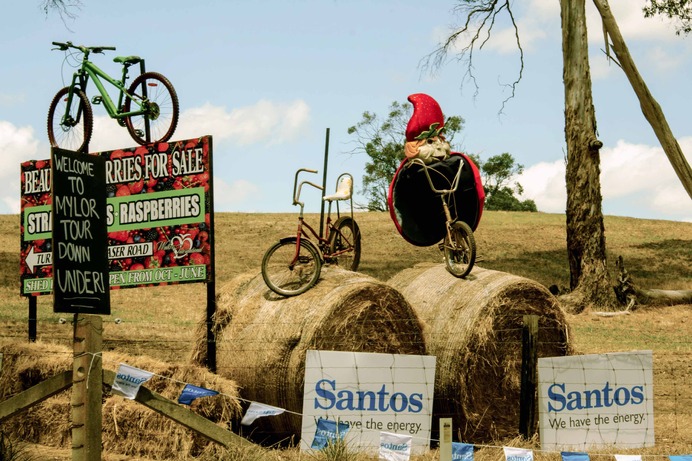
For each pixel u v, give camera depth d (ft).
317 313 28.58
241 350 30.07
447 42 89.10
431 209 36.83
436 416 30.42
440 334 30.60
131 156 38.24
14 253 112.37
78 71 42.75
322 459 24.71
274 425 29.45
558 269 121.08
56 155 22.07
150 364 28.68
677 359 52.39
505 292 30.48
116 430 27.32
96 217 22.89
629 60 68.54
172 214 36.96
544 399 27.84
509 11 89.51
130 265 37.63
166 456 27.35
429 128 35.94
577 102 87.15
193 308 72.13
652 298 85.35
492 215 191.72
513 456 22.86
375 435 26.66
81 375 22.15
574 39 87.76
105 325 58.13
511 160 255.29
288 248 115.65
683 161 68.54
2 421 23.52
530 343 28.43
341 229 35.22
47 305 69.15
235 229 148.66
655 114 69.10
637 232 163.32
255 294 31.68
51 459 27.09
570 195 87.25
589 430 28.19
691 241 151.12
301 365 28.22
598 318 79.30
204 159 36.32
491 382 30.66
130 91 40.40
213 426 24.03
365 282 29.30
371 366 26.91
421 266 36.29
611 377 28.58
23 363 31.89
